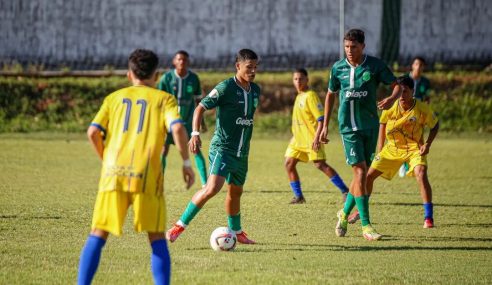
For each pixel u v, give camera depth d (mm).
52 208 31438
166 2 76562
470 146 60281
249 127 24406
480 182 42312
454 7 76562
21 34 75875
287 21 76438
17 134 65062
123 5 76375
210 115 69000
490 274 20703
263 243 25078
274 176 43812
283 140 63500
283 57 76562
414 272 20750
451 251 24141
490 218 31047
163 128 17531
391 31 76312
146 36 76625
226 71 76000
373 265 21625
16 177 41219
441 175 45094
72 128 67125
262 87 71750
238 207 24766
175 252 23172
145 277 19484
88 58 76375
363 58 26344
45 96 70062
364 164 26500
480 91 72000
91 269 16984
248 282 19031
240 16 76562
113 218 17062
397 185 41312
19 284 18641
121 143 17328
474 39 76688
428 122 29250
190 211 24422
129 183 17062
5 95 69500
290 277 19656
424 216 31016
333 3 76062
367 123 26562
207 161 51188
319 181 42031
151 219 17078
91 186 38312
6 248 23188
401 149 29672
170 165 48719
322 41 76250
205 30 76562
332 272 20469
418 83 45188
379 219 30625
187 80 41062
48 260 21484
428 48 76625
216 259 22125
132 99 17703
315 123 34125
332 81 26906
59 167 45781
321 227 28406
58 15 76000
